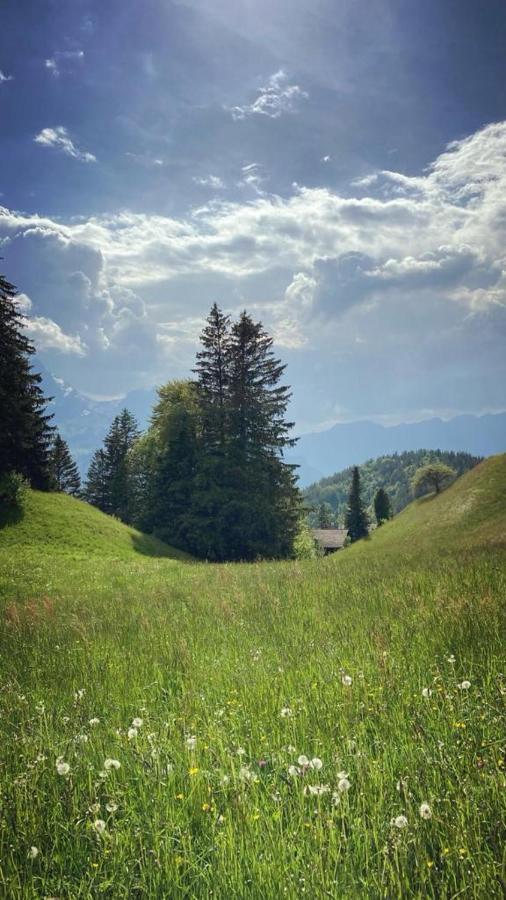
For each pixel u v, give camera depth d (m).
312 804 3.01
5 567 24.86
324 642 6.77
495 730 3.66
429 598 8.60
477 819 2.65
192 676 5.84
